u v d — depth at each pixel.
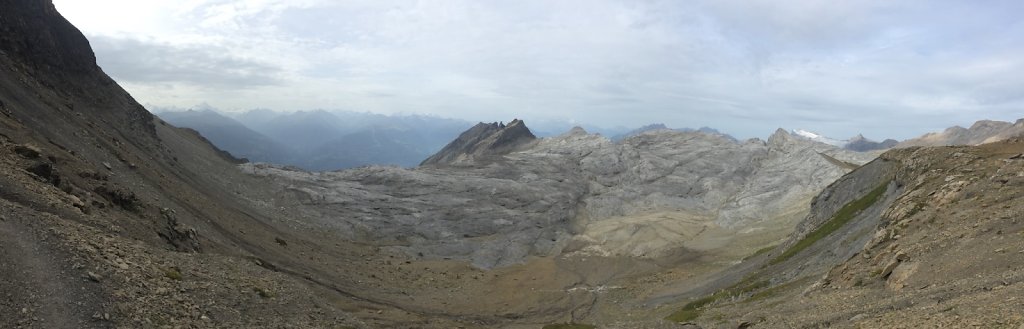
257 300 33.88
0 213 28.06
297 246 95.06
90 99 102.31
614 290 108.38
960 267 33.69
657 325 50.12
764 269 77.06
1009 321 19.88
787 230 147.62
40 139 54.97
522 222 169.25
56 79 94.88
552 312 88.94
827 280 46.69
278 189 154.75
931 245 39.38
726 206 185.25
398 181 183.38
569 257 149.62
